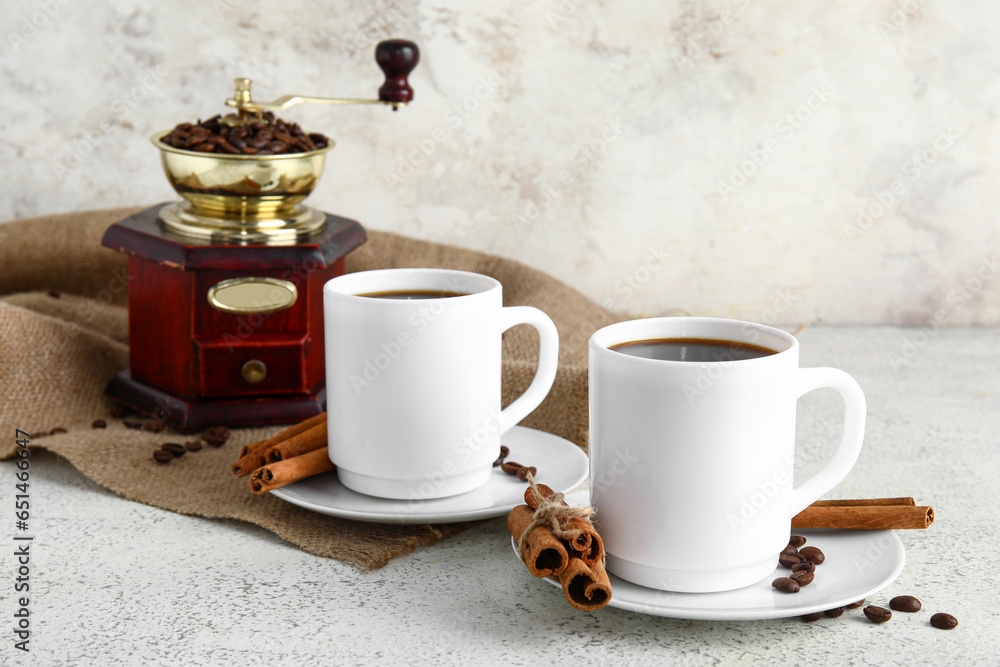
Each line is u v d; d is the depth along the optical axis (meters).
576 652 1.22
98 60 1.71
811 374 1.23
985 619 1.24
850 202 1.75
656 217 1.76
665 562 1.21
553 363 1.34
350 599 1.26
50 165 1.74
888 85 1.73
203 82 1.72
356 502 1.30
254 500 1.35
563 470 1.34
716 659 1.21
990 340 1.72
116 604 1.25
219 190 1.43
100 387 1.49
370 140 1.74
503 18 1.71
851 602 1.21
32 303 1.60
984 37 1.71
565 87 1.73
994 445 1.44
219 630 1.23
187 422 1.44
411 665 1.21
